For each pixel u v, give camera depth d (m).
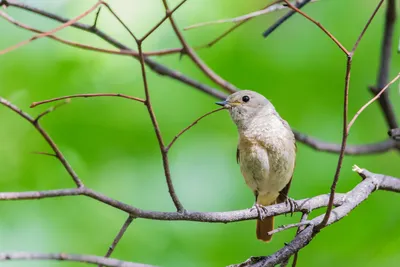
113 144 11.92
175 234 11.06
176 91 12.33
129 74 12.13
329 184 11.58
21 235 10.81
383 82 10.31
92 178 11.59
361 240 11.20
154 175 11.83
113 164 11.80
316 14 12.34
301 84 12.12
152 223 11.16
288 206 7.66
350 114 12.23
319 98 12.16
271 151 9.53
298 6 8.84
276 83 12.12
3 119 11.60
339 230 11.25
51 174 11.48
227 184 11.88
